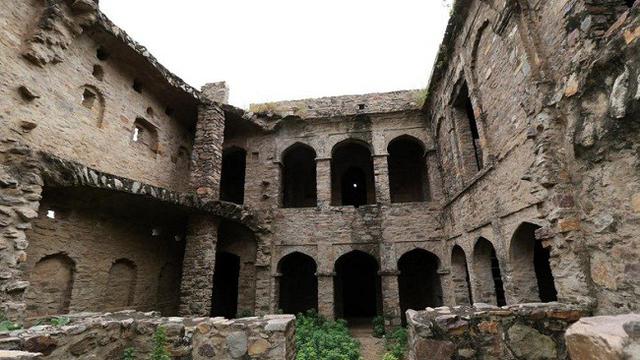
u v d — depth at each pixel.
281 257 15.72
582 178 5.75
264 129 17.20
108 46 11.31
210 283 12.59
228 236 16.30
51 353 4.87
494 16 8.71
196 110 15.01
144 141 13.27
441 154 15.00
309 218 16.03
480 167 13.27
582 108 5.64
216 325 5.57
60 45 9.26
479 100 10.12
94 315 6.88
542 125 6.47
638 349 1.62
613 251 5.11
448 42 12.29
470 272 11.39
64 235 9.78
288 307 18.67
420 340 4.96
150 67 12.36
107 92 11.44
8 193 6.95
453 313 5.21
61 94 9.59
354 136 16.94
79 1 9.32
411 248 14.93
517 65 7.70
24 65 8.46
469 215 11.31
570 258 5.86
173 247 14.71
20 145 7.50
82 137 10.29
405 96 17.05
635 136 4.70
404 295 18.05
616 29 5.08
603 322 2.04
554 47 6.55
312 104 17.55
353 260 21.11
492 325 5.02
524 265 8.35
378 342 12.95
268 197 16.62
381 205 15.70
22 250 7.04
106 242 11.22
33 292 8.91
